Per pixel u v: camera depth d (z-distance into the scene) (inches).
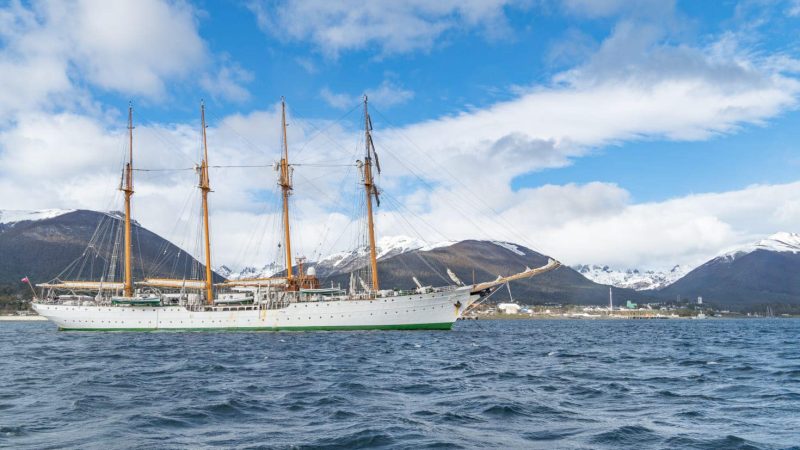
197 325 4042.8
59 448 779.4
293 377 1572.3
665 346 3154.5
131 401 1164.5
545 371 1752.0
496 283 3809.1
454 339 3344.0
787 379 1552.7
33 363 2003.0
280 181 4630.9
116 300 4190.5
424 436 844.6
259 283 4217.5
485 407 1075.3
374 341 3041.3
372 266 4387.3
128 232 4707.2
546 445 797.9
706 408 1101.1
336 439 826.2
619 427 909.2
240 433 871.1
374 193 4534.9
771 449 777.6
